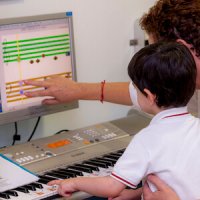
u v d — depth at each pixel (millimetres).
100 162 1604
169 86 1277
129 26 2201
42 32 1816
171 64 1273
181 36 1425
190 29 1401
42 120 2039
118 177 1309
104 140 1792
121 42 2195
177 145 1272
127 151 1311
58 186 1426
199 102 1743
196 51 1404
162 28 1460
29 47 1791
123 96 1719
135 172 1288
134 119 1999
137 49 2217
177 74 1271
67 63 1922
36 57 1821
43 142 1762
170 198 1252
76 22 2043
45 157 1646
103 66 2164
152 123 1329
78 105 1964
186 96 1305
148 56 1305
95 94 1761
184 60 1287
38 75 1843
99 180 1344
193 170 1274
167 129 1287
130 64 1358
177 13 1432
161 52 1299
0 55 1716
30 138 2004
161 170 1273
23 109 1806
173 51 1299
